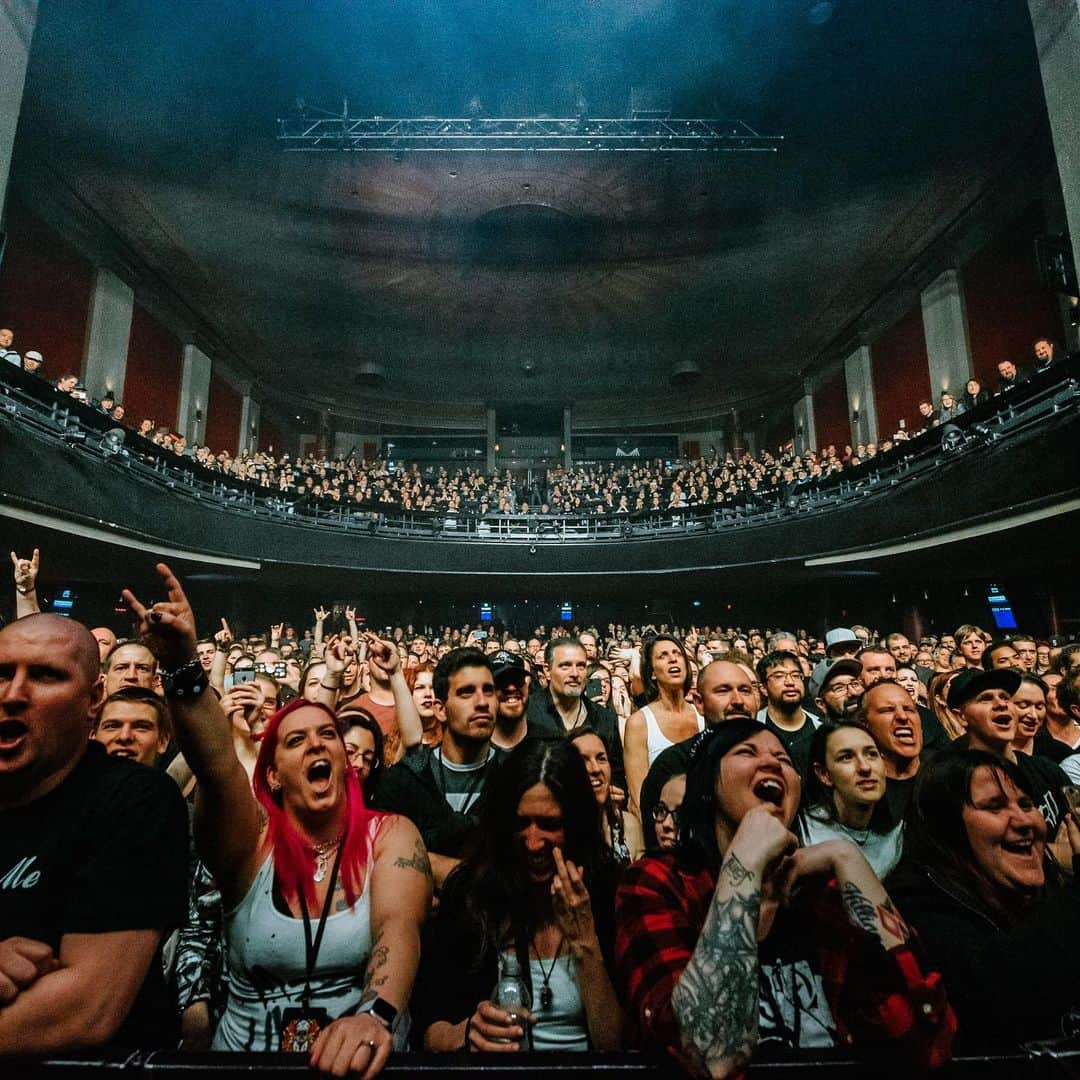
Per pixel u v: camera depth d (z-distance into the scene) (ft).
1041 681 12.19
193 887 7.00
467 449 95.66
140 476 44.86
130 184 51.44
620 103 51.01
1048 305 47.37
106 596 58.95
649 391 90.48
